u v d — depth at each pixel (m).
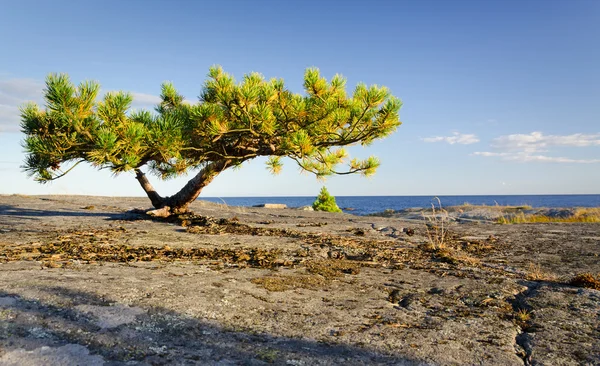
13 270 3.64
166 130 7.04
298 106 7.18
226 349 2.16
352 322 2.71
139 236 6.71
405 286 3.81
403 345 2.35
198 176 9.30
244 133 7.71
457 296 3.47
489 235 7.88
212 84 7.22
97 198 15.23
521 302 3.32
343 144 8.45
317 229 8.52
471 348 2.34
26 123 6.85
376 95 7.40
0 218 8.59
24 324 2.29
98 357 1.97
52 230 7.12
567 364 2.15
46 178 7.43
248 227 8.30
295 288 3.53
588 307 3.16
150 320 2.48
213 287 3.35
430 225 9.77
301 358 2.10
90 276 3.47
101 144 6.39
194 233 7.41
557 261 5.23
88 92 6.68
